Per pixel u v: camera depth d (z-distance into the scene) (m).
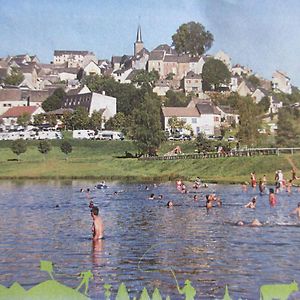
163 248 40.28
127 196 84.75
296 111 182.00
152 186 104.88
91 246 41.59
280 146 145.88
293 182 94.75
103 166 148.88
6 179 134.00
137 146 165.00
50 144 182.88
